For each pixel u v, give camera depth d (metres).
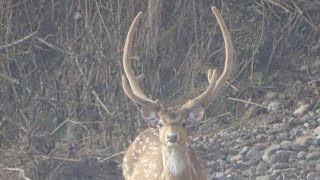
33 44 26.22
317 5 28.17
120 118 24.52
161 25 26.84
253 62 27.28
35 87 26.02
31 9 26.69
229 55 18.23
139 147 19.48
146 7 26.09
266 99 27.17
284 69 28.08
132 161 19.52
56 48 25.78
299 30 28.36
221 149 24.25
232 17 27.86
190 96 26.11
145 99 17.53
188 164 17.27
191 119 17.33
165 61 26.61
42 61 26.33
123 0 25.78
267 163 22.86
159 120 17.22
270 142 24.44
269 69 28.00
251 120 26.25
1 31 25.53
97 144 24.47
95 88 25.25
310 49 28.34
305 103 26.64
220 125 26.19
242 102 26.95
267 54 28.17
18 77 25.58
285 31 28.17
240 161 23.31
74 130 24.88
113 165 23.38
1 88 24.94
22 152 23.22
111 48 25.47
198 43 27.03
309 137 24.16
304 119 25.67
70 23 26.38
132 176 19.38
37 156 23.05
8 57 25.12
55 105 25.08
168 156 17.19
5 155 23.64
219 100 26.94
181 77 26.50
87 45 25.44
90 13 25.64
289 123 25.55
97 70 25.25
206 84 26.59
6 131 24.52
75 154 23.88
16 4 26.28
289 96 27.14
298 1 28.19
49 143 23.78
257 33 27.81
